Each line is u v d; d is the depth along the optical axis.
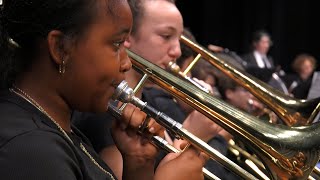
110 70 0.99
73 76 0.98
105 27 0.98
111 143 1.35
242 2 7.55
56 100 1.00
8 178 0.86
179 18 1.60
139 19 1.58
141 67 1.32
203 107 1.25
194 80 1.62
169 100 1.84
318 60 8.02
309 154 1.16
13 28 0.98
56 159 0.89
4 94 0.98
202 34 7.43
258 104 2.27
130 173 1.21
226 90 2.31
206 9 7.39
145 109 1.19
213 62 1.77
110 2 0.98
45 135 0.91
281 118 1.72
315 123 1.19
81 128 1.39
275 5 7.77
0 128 0.90
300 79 5.88
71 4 0.96
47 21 0.96
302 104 1.69
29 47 0.98
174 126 1.17
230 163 1.18
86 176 0.98
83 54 0.97
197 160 1.14
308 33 8.05
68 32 0.96
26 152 0.87
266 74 2.72
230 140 1.78
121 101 1.15
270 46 7.22
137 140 1.21
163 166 1.13
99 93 1.00
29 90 0.99
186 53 2.05
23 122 0.92
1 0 0.99
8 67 0.99
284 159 1.17
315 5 7.96
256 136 1.19
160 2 1.60
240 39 7.58
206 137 1.52
